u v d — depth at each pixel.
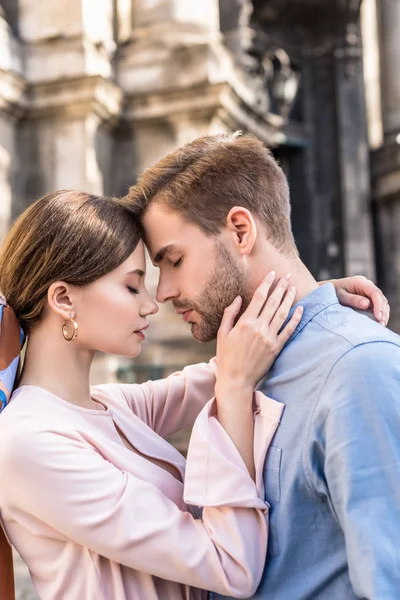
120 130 7.55
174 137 7.37
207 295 1.61
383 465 1.28
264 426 1.48
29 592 3.89
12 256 1.61
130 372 6.84
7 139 7.14
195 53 7.32
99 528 1.41
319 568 1.41
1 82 6.85
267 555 1.46
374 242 13.59
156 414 1.98
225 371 1.54
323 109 13.58
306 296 1.59
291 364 1.51
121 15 7.76
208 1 7.80
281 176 1.67
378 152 13.55
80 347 1.63
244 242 1.57
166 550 1.41
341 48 13.48
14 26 7.32
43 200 1.62
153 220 1.63
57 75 7.08
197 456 1.49
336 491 1.32
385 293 13.36
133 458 1.59
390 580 1.22
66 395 1.62
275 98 12.92
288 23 13.39
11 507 1.48
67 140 7.16
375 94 15.16
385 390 1.32
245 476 1.44
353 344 1.40
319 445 1.39
